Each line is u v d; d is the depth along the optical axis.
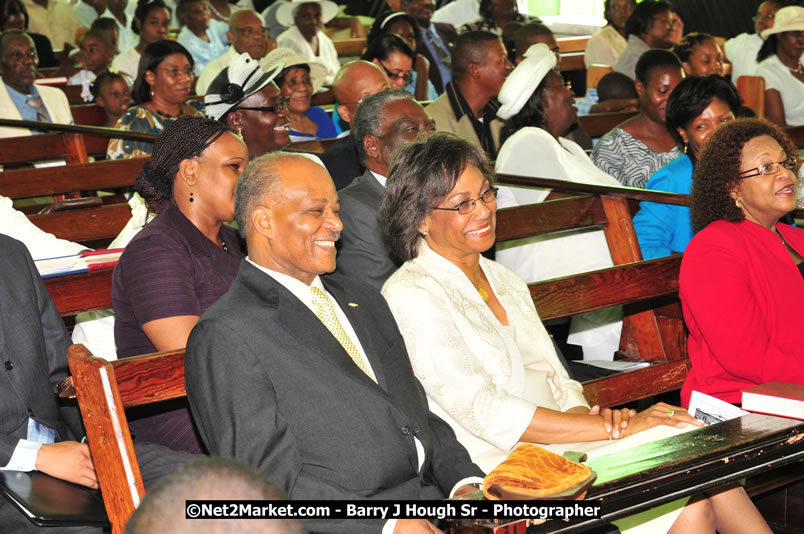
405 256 2.38
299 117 5.27
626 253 3.57
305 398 1.84
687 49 6.45
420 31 6.79
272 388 1.83
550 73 4.21
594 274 2.80
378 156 3.18
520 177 3.69
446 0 9.95
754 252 2.66
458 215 2.29
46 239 2.87
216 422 1.80
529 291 2.65
